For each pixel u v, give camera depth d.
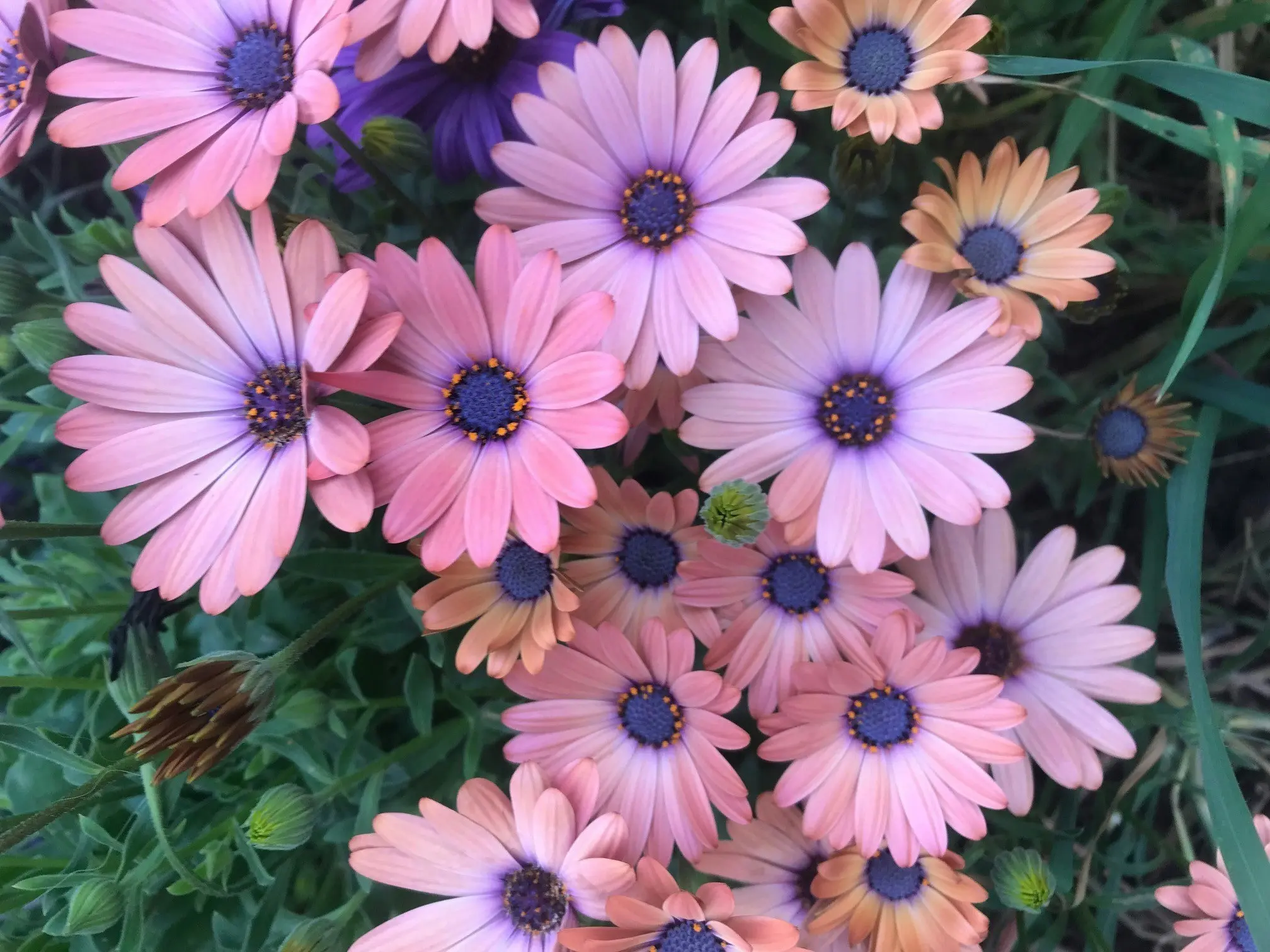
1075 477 0.28
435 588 0.21
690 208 0.20
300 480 0.18
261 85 0.19
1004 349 0.20
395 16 0.19
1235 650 0.29
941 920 0.22
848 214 0.23
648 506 0.22
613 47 0.20
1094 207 0.21
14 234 0.28
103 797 0.23
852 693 0.21
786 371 0.21
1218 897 0.22
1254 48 0.29
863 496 0.21
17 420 0.26
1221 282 0.21
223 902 0.24
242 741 0.20
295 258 0.18
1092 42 0.26
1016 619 0.23
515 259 0.18
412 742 0.23
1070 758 0.23
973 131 0.29
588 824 0.20
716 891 0.19
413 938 0.21
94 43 0.19
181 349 0.19
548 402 0.19
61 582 0.24
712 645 0.23
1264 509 0.30
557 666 0.21
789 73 0.20
